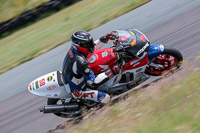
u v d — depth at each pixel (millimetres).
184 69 17516
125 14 36875
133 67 17609
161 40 25344
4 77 32250
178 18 28391
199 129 10086
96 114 17031
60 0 58812
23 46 42406
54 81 18531
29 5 62250
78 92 17750
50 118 20547
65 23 45250
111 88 18203
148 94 16000
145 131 11633
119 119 14297
